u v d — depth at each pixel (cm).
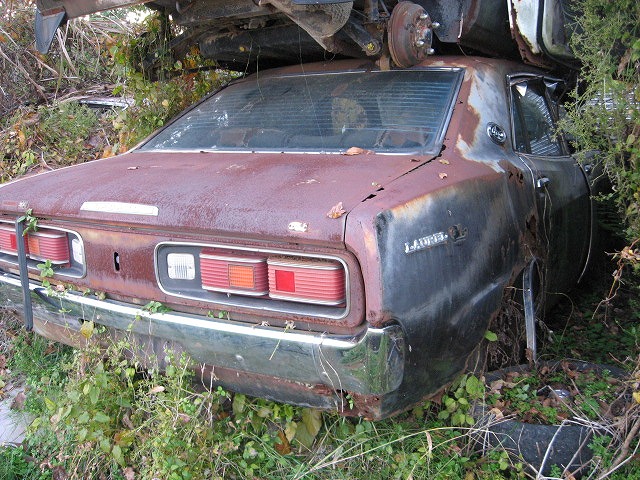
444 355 252
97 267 271
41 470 284
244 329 236
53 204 279
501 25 367
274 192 240
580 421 272
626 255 303
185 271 248
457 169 269
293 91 353
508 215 289
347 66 357
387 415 236
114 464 277
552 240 344
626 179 316
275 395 251
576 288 457
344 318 219
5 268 313
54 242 282
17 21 696
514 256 295
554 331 400
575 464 261
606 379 302
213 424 275
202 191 253
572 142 362
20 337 384
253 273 229
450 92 313
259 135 328
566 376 310
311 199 229
